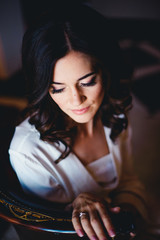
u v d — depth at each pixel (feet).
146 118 7.47
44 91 2.08
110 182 3.06
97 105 2.25
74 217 2.10
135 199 3.06
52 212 2.17
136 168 6.11
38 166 2.40
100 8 12.89
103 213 2.10
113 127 2.87
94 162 2.86
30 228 2.06
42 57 1.92
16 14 8.25
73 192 2.76
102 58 2.06
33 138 2.42
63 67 1.93
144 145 6.68
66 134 2.51
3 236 2.52
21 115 2.65
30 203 2.16
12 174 2.33
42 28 1.89
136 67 9.38
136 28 11.88
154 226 4.09
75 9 1.96
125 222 2.16
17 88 7.73
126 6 12.67
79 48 1.88
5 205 2.02
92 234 1.99
